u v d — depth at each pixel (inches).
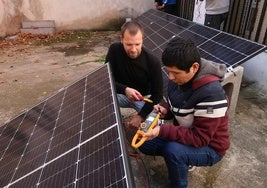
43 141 71.4
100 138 57.0
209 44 136.4
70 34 301.7
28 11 294.8
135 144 70.8
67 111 79.4
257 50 111.6
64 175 53.1
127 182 42.2
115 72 109.0
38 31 298.0
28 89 178.5
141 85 109.5
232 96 122.6
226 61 118.8
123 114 135.9
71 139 63.9
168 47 65.8
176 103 76.0
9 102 163.2
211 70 69.3
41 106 94.5
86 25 310.3
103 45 265.1
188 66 65.0
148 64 103.3
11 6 289.6
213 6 167.0
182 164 77.6
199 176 98.9
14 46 269.3
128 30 92.9
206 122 69.4
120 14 310.3
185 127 76.2
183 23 171.8
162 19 200.5
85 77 98.2
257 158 107.0
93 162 51.5
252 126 125.5
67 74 199.9
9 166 69.9
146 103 102.4
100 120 63.7
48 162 61.1
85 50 252.5
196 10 211.5
